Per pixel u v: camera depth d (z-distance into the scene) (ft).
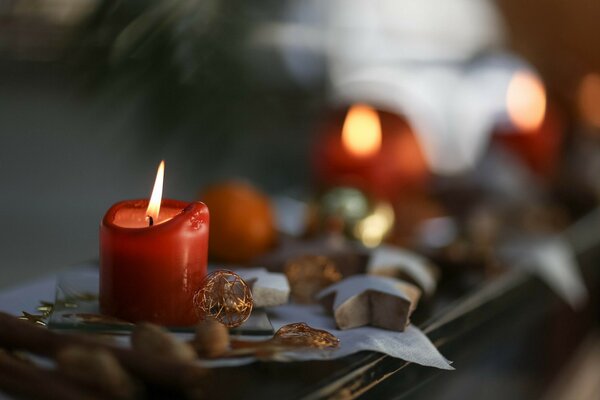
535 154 4.06
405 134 3.75
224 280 2.49
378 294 2.56
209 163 4.53
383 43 6.53
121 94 3.94
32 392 2.11
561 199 4.09
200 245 2.48
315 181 3.81
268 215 3.17
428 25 6.57
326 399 2.25
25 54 5.27
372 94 5.55
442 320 2.76
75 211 6.89
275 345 2.37
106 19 3.76
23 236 6.29
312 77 5.62
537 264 3.37
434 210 3.62
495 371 3.90
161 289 2.45
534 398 3.82
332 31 5.95
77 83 4.02
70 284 2.68
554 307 3.66
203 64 3.97
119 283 2.45
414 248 3.25
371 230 3.28
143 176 7.02
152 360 2.13
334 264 2.88
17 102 8.66
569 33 5.61
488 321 2.97
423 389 3.06
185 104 4.00
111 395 2.10
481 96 5.51
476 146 5.25
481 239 3.25
